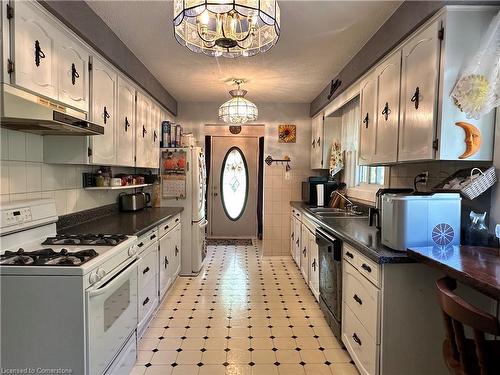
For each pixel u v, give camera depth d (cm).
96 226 259
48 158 221
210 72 340
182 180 405
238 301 326
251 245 579
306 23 229
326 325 275
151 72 342
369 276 187
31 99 165
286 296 339
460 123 170
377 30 239
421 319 174
